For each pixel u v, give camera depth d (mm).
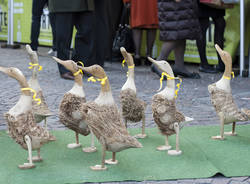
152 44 11359
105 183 3656
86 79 8953
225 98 4852
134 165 4090
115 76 9633
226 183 3668
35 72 4711
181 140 4918
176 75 9672
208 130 5371
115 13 11086
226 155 4418
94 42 9094
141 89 8133
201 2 9219
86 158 4301
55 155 4379
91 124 3854
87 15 8727
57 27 8641
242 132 5301
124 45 11758
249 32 10906
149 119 5918
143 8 10594
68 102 4352
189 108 6594
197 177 3793
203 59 10453
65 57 8891
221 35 10164
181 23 8633
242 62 9984
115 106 3982
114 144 3850
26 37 14883
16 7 14930
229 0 9203
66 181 3658
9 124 3883
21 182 3629
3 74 9477
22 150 4500
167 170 3955
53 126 5496
